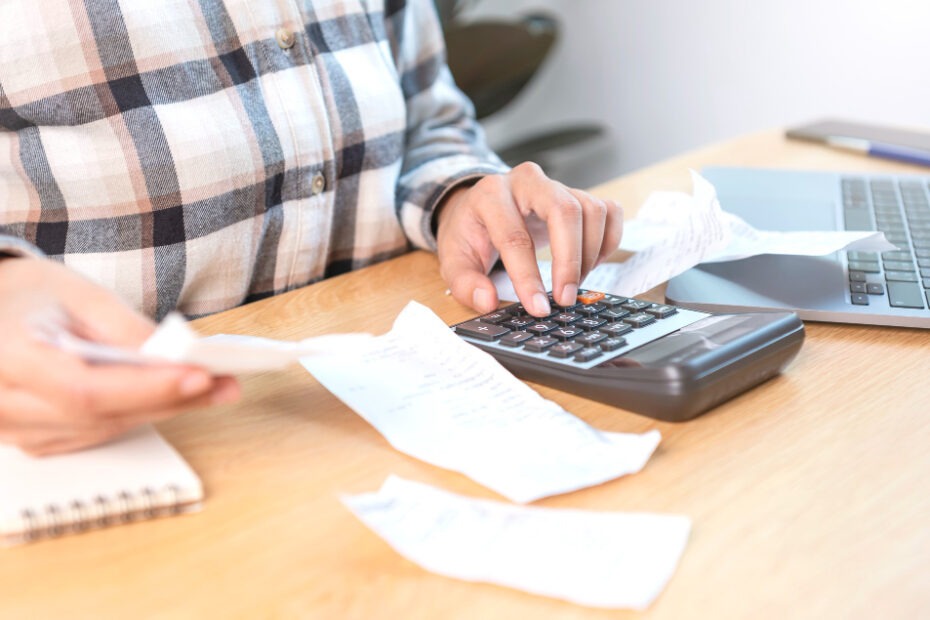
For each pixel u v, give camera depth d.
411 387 0.48
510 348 0.51
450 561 0.34
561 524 0.36
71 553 0.35
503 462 0.40
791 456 0.42
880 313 0.56
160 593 0.33
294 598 0.32
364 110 0.77
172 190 0.65
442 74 0.91
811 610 0.31
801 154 1.03
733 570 0.33
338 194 0.78
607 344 0.49
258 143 0.69
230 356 0.34
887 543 0.35
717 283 0.61
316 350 0.37
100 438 0.38
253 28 0.69
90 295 0.38
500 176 0.67
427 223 0.75
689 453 0.42
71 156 0.63
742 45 1.88
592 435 0.42
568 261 0.56
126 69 0.64
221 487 0.39
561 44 2.23
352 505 0.35
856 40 1.69
